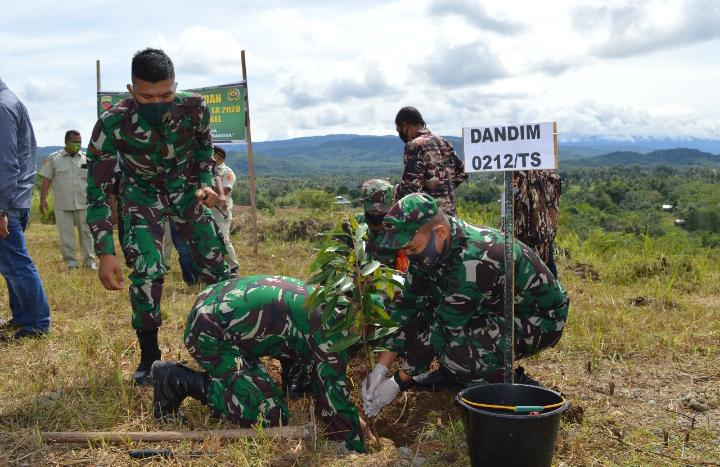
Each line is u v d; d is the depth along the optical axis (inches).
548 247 196.5
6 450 130.9
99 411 149.8
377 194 170.2
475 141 130.0
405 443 140.1
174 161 165.5
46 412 148.9
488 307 142.6
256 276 144.3
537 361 189.2
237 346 138.9
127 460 127.0
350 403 133.1
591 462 125.6
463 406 114.8
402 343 138.3
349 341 128.3
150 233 166.4
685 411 151.6
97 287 297.7
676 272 326.6
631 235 471.5
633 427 142.3
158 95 150.5
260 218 542.6
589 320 227.6
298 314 135.6
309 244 469.4
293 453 126.7
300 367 162.1
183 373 143.1
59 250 469.1
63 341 208.1
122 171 167.9
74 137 371.2
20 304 211.2
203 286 308.8
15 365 184.1
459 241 130.5
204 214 175.3
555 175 196.9
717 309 247.9
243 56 411.5
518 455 108.6
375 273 129.0
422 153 205.3
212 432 133.6
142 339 170.1
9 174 198.7
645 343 199.9
